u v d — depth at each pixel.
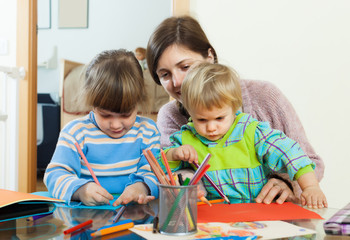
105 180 0.98
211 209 0.68
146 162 0.99
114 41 4.60
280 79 2.13
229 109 0.88
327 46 2.07
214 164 0.92
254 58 2.15
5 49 2.68
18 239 0.50
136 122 1.04
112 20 4.59
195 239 0.49
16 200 0.60
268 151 0.88
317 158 1.13
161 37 1.04
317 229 0.54
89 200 0.74
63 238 0.50
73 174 0.92
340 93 2.07
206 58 1.08
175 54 1.02
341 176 2.09
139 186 0.84
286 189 0.81
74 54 4.64
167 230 0.51
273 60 2.13
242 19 2.16
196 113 0.87
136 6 4.55
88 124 1.00
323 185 2.11
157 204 0.75
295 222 0.58
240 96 0.91
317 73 2.09
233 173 0.91
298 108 2.12
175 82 1.04
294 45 2.11
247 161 0.91
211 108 0.85
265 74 2.15
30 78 2.65
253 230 0.53
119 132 0.97
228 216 0.62
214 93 0.84
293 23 2.10
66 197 0.77
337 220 0.52
